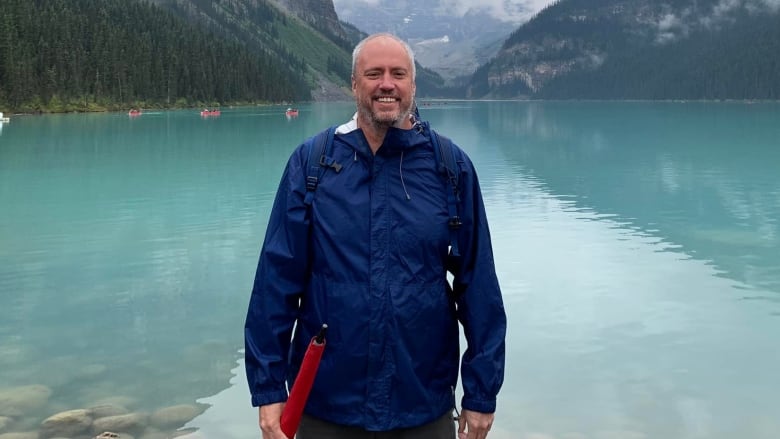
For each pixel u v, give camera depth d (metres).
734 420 4.20
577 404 4.46
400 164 2.19
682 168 19.23
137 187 15.48
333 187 2.18
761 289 7.16
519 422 4.22
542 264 8.36
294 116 62.34
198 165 19.97
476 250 2.26
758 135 33.12
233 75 111.44
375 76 2.15
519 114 71.56
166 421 4.16
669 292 7.11
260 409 2.20
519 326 6.11
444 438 2.26
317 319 2.19
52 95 67.81
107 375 4.95
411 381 2.15
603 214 11.89
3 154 23.34
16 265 8.38
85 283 7.57
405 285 2.14
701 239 9.77
